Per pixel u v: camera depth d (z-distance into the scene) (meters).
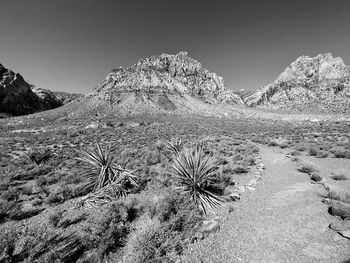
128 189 7.24
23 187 8.30
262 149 17.39
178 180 6.68
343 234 3.92
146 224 4.30
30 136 33.34
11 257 3.75
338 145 16.14
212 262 3.50
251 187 7.22
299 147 15.91
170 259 3.45
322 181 7.35
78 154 15.45
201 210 5.31
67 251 3.95
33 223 5.26
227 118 85.31
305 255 3.51
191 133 33.06
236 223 4.75
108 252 3.81
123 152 14.88
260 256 3.60
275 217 4.92
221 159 11.16
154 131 37.81
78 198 6.91
